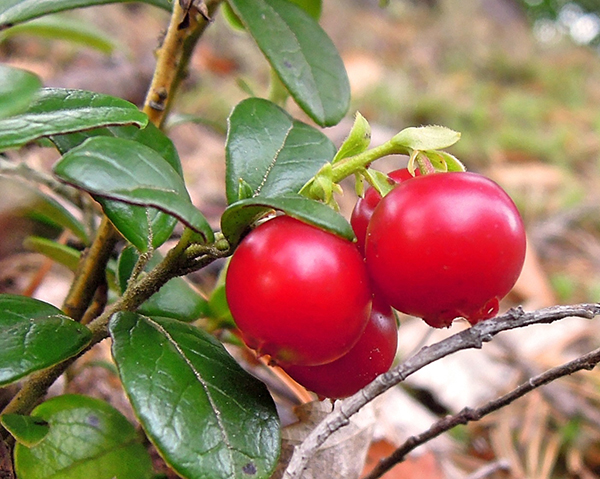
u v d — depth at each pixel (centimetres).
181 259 5
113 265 7
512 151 20
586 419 9
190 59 6
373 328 5
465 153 19
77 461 5
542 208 17
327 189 5
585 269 15
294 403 8
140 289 5
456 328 11
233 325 7
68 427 5
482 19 36
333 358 5
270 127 6
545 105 26
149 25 22
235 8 6
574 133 23
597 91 30
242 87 7
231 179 5
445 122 21
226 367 5
